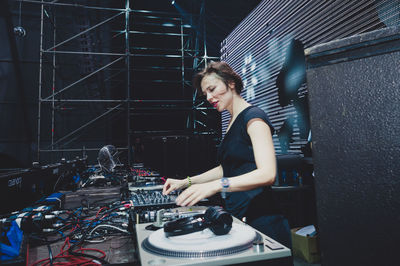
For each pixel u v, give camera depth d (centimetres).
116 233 99
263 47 436
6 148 755
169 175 585
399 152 42
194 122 767
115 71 793
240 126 92
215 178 109
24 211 118
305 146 326
